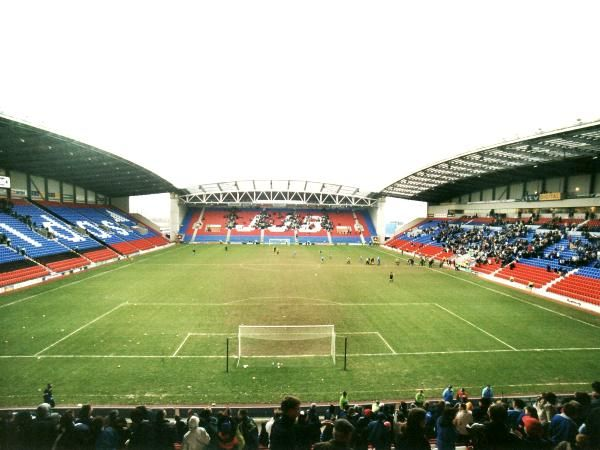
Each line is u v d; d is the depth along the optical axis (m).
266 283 40.84
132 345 21.48
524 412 9.65
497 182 67.44
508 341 22.94
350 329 25.06
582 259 39.69
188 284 39.59
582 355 20.78
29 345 21.20
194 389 16.47
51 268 44.38
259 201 100.75
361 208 109.62
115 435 7.24
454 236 70.06
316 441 6.25
